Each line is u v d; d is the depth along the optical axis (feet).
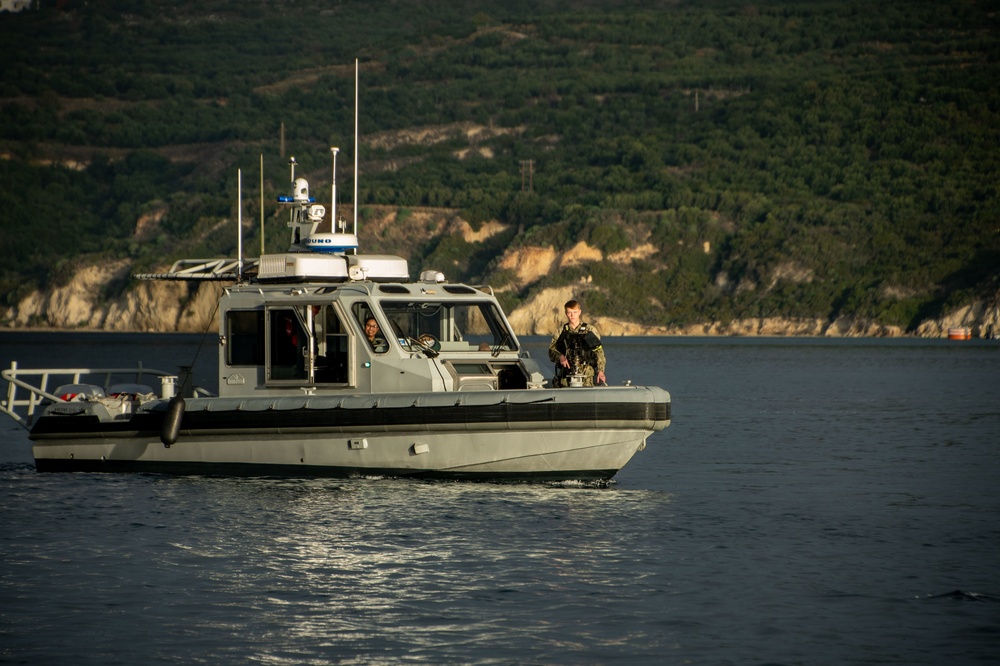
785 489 234.79
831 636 134.51
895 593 151.23
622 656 128.06
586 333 213.05
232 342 221.46
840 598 148.87
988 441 338.13
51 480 222.69
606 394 201.36
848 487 238.48
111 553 168.96
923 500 222.07
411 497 202.59
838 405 505.25
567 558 166.71
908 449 314.14
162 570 160.15
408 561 164.45
